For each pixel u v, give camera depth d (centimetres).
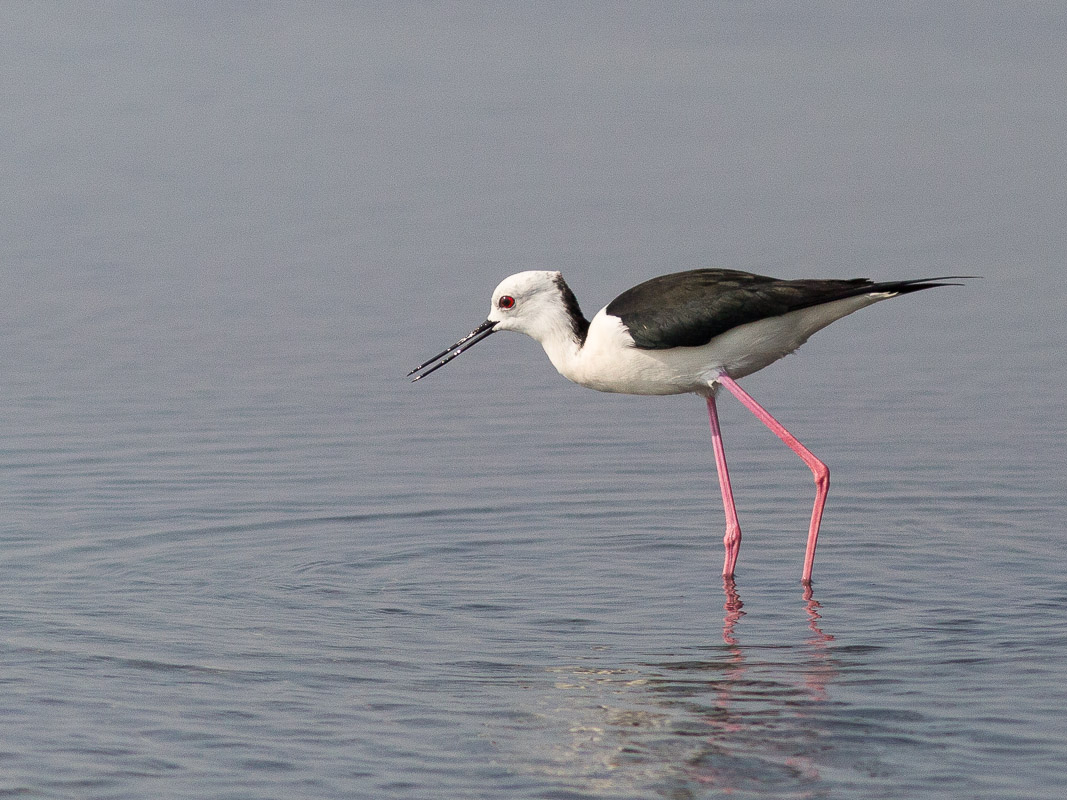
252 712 803
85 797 698
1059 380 1652
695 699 820
